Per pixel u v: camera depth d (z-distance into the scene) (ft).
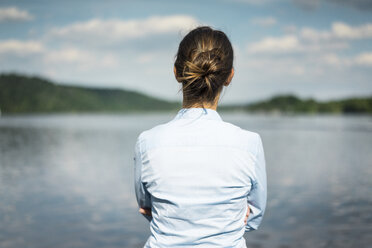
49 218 24.80
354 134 159.12
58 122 334.03
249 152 3.37
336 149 88.22
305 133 165.58
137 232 21.49
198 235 3.17
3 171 51.08
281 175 45.73
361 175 45.55
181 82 3.55
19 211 26.84
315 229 21.77
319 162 60.64
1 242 19.74
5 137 141.38
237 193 3.29
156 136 3.46
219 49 3.40
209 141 3.34
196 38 3.44
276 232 21.22
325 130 194.49
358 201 29.73
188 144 3.34
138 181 3.55
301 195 32.63
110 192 34.32
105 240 20.06
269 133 164.96
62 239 20.27
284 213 25.90
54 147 94.94
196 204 3.20
